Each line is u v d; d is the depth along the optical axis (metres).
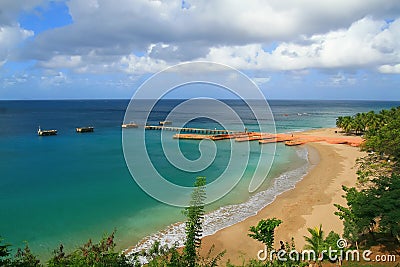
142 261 18.50
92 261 10.69
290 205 29.12
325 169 43.41
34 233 23.91
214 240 22.34
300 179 38.62
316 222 25.27
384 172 34.91
